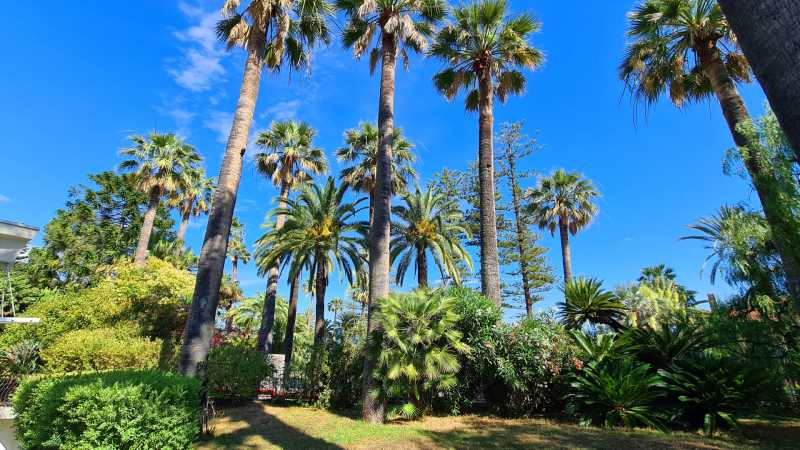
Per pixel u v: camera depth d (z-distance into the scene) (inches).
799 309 227.5
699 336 347.9
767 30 68.8
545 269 1178.0
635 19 447.5
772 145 238.2
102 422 189.5
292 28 450.6
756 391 299.0
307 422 362.9
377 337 386.9
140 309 600.1
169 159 935.0
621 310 443.5
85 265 929.5
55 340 450.6
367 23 495.2
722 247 264.1
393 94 462.3
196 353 304.5
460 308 438.6
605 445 259.0
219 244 334.6
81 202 1025.5
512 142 1230.3
